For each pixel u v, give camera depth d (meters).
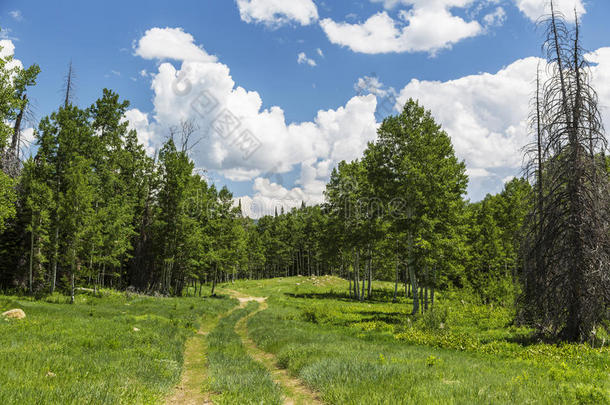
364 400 5.99
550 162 15.48
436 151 25.64
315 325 21.94
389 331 19.12
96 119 39.84
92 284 39.31
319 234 54.06
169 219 41.38
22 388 5.48
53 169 33.50
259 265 91.75
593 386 6.41
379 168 26.66
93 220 28.48
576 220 14.14
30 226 29.38
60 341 10.62
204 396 7.70
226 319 25.47
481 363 10.30
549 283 14.94
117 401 5.69
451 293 28.61
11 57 21.41
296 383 9.01
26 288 32.84
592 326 13.83
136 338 12.51
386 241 32.34
